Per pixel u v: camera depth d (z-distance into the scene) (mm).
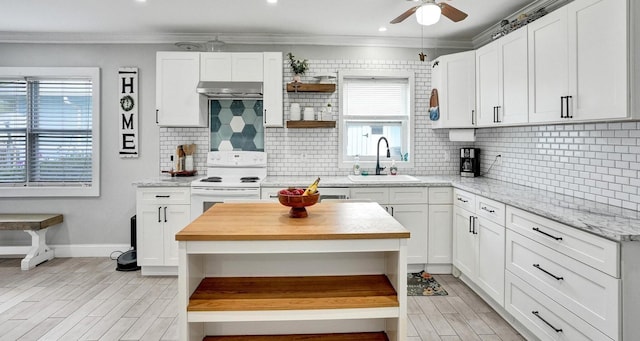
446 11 2721
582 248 1921
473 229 3223
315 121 4066
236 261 1976
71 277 3678
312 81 4277
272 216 2045
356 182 3680
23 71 4238
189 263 1691
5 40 4223
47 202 4344
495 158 3891
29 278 3646
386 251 1838
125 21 3814
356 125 4465
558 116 2451
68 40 4246
